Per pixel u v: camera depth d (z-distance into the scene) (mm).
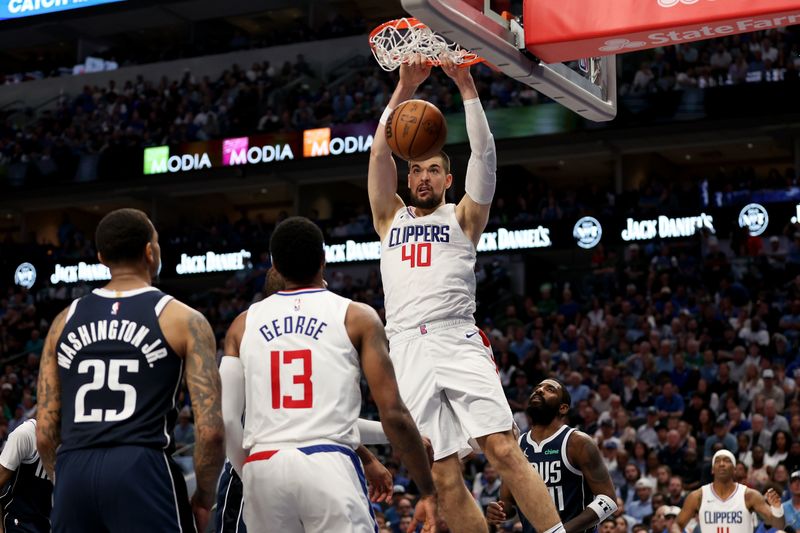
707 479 11812
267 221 28156
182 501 3398
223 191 26844
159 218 27219
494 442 4445
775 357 15031
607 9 5000
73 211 28891
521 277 21062
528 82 5387
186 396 15500
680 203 20141
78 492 3309
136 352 3416
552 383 5949
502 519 5965
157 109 25047
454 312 4551
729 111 19000
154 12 27859
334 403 3541
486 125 4629
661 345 15273
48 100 28016
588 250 21203
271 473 3486
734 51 20219
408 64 4852
